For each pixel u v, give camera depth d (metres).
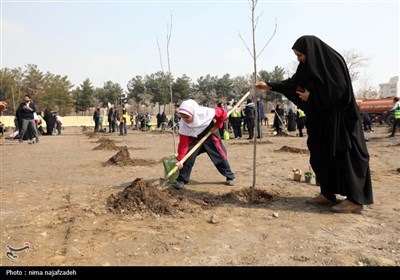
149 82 75.56
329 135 4.95
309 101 5.05
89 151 13.51
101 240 3.98
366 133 23.09
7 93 60.31
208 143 6.57
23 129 17.30
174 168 5.82
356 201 4.93
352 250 3.71
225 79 80.44
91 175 8.02
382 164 9.63
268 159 10.66
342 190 5.07
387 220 4.69
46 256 3.56
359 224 4.53
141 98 74.00
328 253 3.63
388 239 4.02
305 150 12.32
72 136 24.81
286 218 4.78
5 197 5.89
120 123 25.59
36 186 6.78
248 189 6.09
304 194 6.12
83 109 79.62
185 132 6.17
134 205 5.11
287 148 12.61
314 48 4.94
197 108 6.14
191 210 5.09
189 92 74.94
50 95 70.88
